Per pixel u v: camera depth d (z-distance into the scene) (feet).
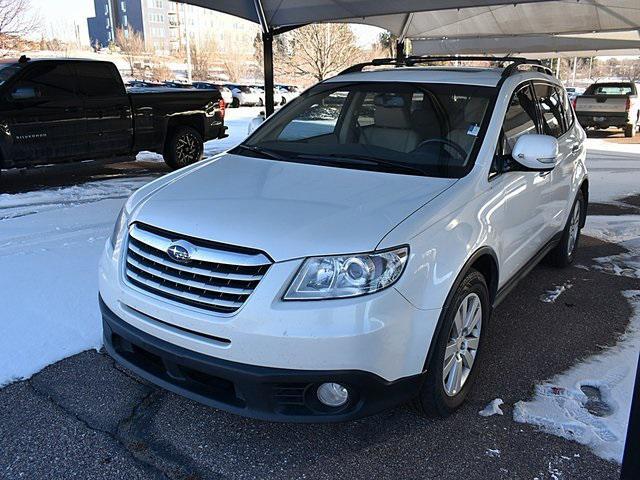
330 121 13.43
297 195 9.79
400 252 8.50
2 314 13.41
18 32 87.86
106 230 20.62
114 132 30.42
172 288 8.84
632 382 11.39
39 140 27.30
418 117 12.41
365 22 33.81
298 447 9.39
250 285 8.29
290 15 28.60
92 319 13.35
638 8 29.17
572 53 52.47
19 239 19.29
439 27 35.88
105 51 248.32
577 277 17.51
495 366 12.01
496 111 12.16
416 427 9.91
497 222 11.09
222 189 10.22
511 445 9.48
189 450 9.26
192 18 270.46
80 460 8.95
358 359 8.16
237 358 8.27
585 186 18.61
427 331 8.91
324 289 8.15
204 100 35.24
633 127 62.90
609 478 8.77
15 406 10.15
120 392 10.69
